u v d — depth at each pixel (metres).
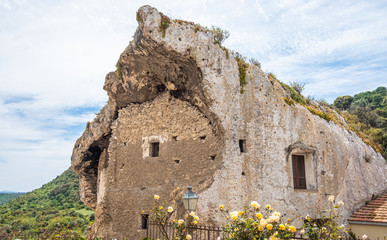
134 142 13.80
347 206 14.77
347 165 15.51
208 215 10.52
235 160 11.23
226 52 11.90
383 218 13.85
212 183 10.83
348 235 14.02
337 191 14.24
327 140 14.42
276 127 12.62
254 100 12.28
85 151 17.50
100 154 17.78
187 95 12.02
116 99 14.49
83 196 19.09
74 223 32.38
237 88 11.88
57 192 48.38
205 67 11.01
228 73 11.71
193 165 11.69
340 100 41.88
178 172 12.01
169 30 10.31
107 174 14.28
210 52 11.21
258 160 11.83
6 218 36.69
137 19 10.59
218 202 10.72
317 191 13.47
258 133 12.06
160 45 10.27
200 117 11.90
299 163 13.91
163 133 12.85
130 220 12.76
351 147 16.44
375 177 17.67
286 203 12.17
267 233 6.31
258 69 12.82
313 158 13.81
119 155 14.23
